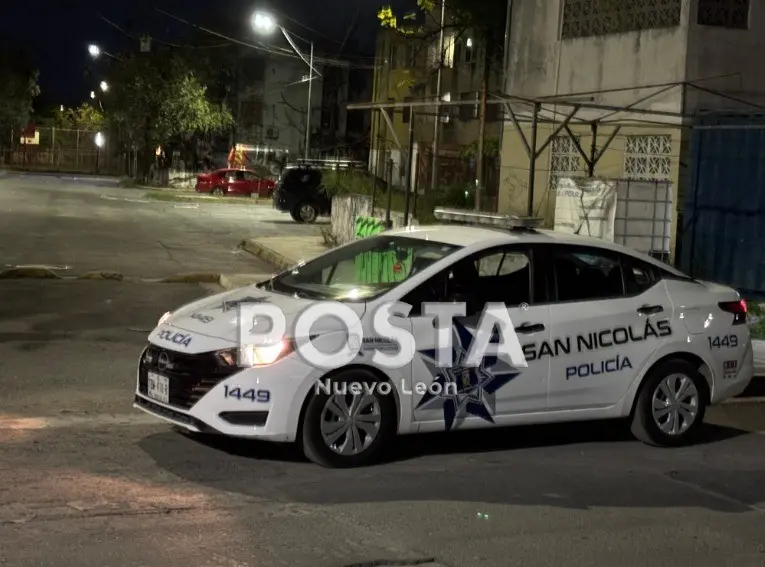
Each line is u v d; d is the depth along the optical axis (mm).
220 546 5387
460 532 5855
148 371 7129
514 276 7582
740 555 5715
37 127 77125
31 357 10312
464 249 7449
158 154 58688
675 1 17375
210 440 7512
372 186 22375
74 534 5453
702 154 15297
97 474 6578
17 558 5059
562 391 7613
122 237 23641
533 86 20312
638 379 7949
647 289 8086
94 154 76062
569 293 7734
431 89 36562
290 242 22719
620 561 5520
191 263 19375
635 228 13852
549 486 6938
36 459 6855
